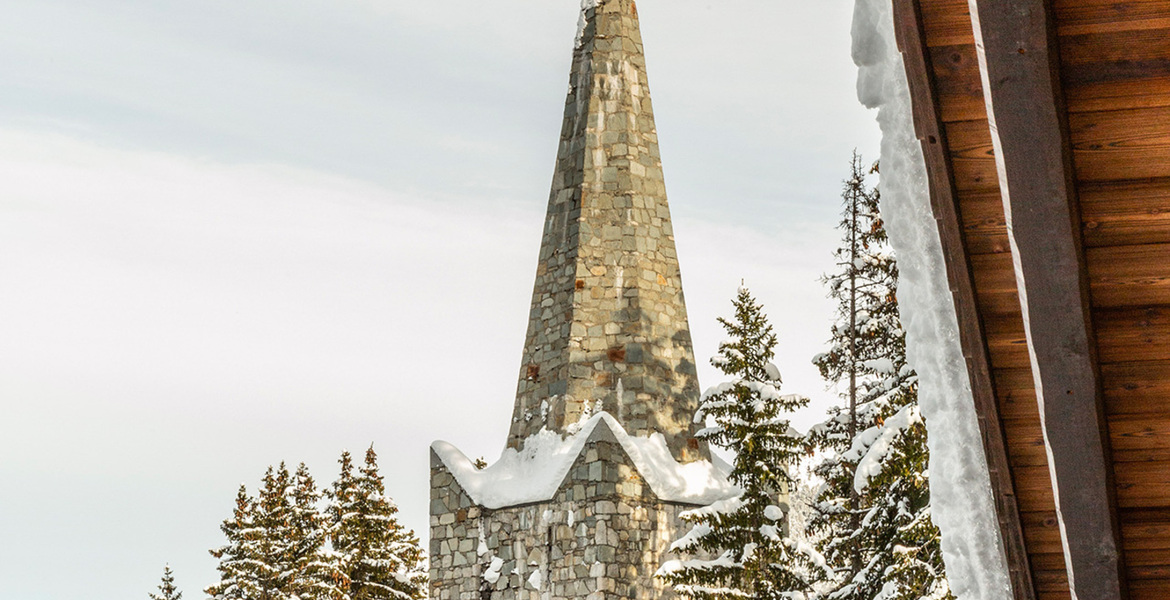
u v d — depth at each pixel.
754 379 24.34
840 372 24.84
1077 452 5.15
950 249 5.96
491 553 27.17
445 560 27.75
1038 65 4.61
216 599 42.03
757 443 23.92
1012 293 6.09
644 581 25.69
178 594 50.41
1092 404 5.04
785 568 23.45
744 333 24.48
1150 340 5.53
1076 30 4.88
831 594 23.48
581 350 27.70
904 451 20.53
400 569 41.78
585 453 26.19
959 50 5.54
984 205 5.88
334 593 40.06
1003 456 6.57
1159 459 5.83
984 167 5.75
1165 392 5.66
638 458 26.28
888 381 22.39
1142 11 4.79
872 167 22.88
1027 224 4.82
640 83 29.72
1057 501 5.32
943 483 7.16
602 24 29.91
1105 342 5.58
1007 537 6.95
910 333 7.00
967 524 7.14
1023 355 6.26
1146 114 5.03
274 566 42.19
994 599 7.11
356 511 41.38
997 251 5.98
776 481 23.97
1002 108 4.68
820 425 24.62
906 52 5.52
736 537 23.81
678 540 23.73
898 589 20.50
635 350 27.69
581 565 25.67
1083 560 5.39
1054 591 7.11
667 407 27.52
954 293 6.14
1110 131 5.08
